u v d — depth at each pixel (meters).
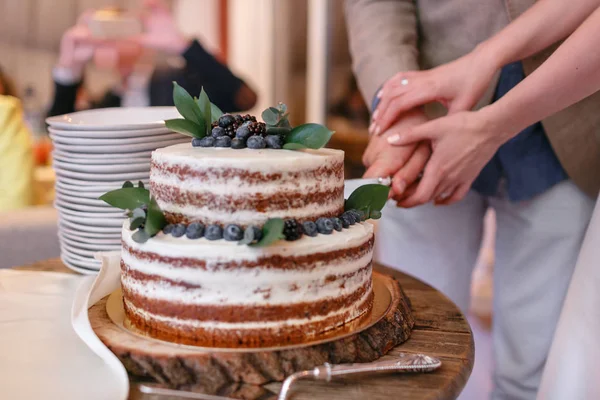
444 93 0.95
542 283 1.08
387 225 1.23
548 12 0.90
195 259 0.68
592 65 0.85
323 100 2.73
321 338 0.70
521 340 1.11
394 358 0.71
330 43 2.68
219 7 3.08
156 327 0.71
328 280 0.71
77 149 0.90
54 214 1.21
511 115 0.90
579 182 1.01
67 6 2.96
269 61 3.02
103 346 0.66
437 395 0.64
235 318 0.69
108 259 0.84
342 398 0.63
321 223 0.72
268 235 0.66
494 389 1.19
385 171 0.95
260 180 0.70
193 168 0.70
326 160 0.73
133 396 0.64
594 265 0.85
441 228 1.18
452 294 1.22
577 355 0.84
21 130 1.51
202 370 0.65
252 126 0.77
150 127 0.89
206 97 0.78
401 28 1.09
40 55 2.99
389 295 0.82
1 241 1.14
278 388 0.65
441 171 0.95
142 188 0.76
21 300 0.87
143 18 2.07
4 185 1.47
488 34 1.04
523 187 1.05
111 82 2.83
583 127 0.98
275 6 2.93
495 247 1.17
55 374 0.67
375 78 1.07
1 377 0.67
